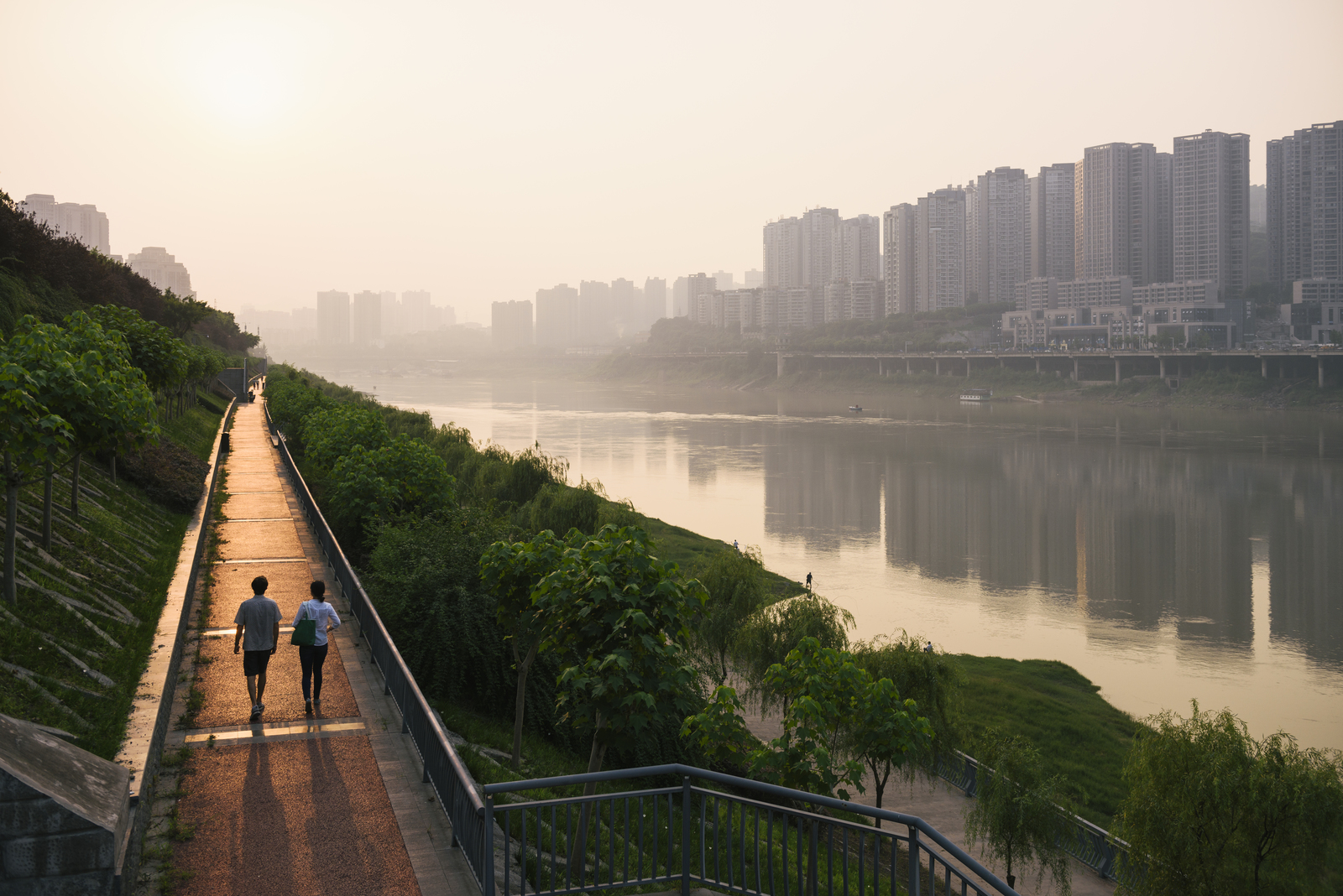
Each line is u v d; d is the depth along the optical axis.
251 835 10.26
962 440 159.00
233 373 102.00
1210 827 23.06
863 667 29.64
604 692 10.74
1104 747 38.56
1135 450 142.38
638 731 11.05
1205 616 64.88
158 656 15.42
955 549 84.25
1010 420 192.62
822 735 19.97
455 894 9.23
